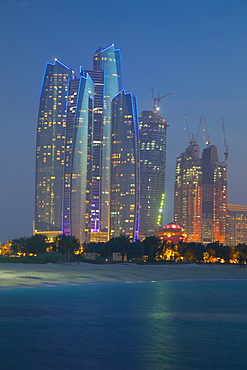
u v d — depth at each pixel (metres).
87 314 66.38
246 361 41.53
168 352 44.44
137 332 53.88
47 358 41.06
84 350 44.38
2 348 44.50
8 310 67.94
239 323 61.38
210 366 39.81
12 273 130.88
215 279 143.88
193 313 70.38
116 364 39.69
